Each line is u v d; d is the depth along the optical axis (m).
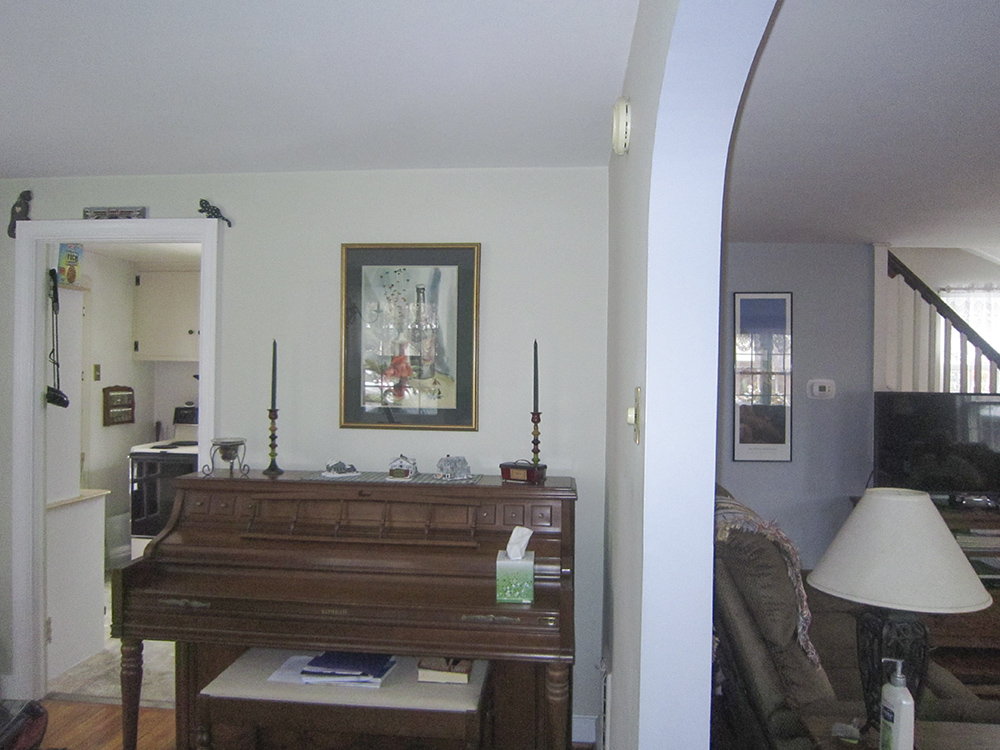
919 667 1.29
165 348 4.39
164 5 1.42
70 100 1.92
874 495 1.39
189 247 3.89
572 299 2.50
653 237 1.13
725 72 1.01
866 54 1.56
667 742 1.15
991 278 4.41
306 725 1.87
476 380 2.51
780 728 1.32
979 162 2.34
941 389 3.85
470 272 2.51
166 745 2.34
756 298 3.85
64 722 2.49
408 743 2.19
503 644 1.86
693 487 1.14
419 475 2.40
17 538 2.65
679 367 1.13
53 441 2.87
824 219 3.22
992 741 1.25
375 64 1.69
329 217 2.58
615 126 1.53
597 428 2.48
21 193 2.67
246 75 1.76
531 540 2.13
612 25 1.48
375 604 1.90
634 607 1.31
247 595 1.94
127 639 1.98
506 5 1.41
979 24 1.42
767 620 1.60
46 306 2.77
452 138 2.21
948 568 1.29
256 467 2.59
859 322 3.82
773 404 3.84
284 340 2.59
